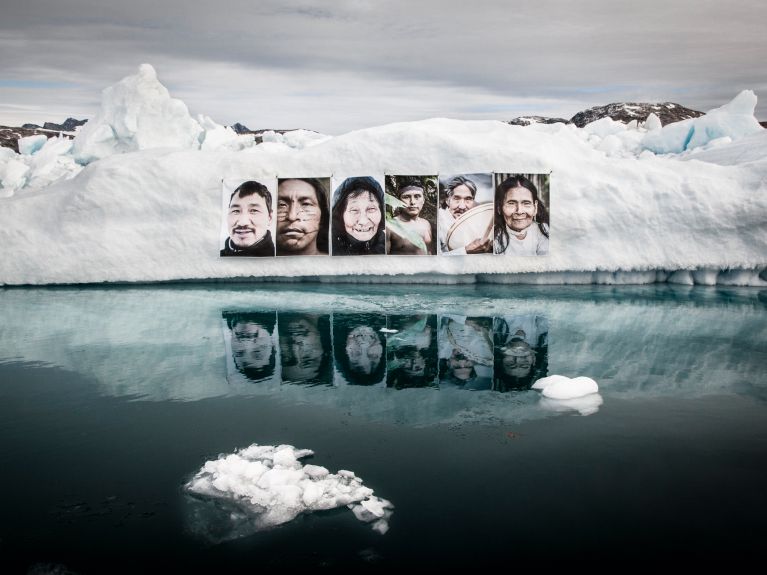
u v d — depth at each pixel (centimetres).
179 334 1111
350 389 838
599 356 978
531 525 512
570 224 1506
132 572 456
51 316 1238
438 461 625
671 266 1495
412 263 1527
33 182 2403
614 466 612
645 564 462
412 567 461
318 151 1556
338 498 546
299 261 1542
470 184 1497
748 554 473
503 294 1442
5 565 463
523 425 714
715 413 745
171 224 1556
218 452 645
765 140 1852
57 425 714
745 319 1211
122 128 2395
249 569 460
